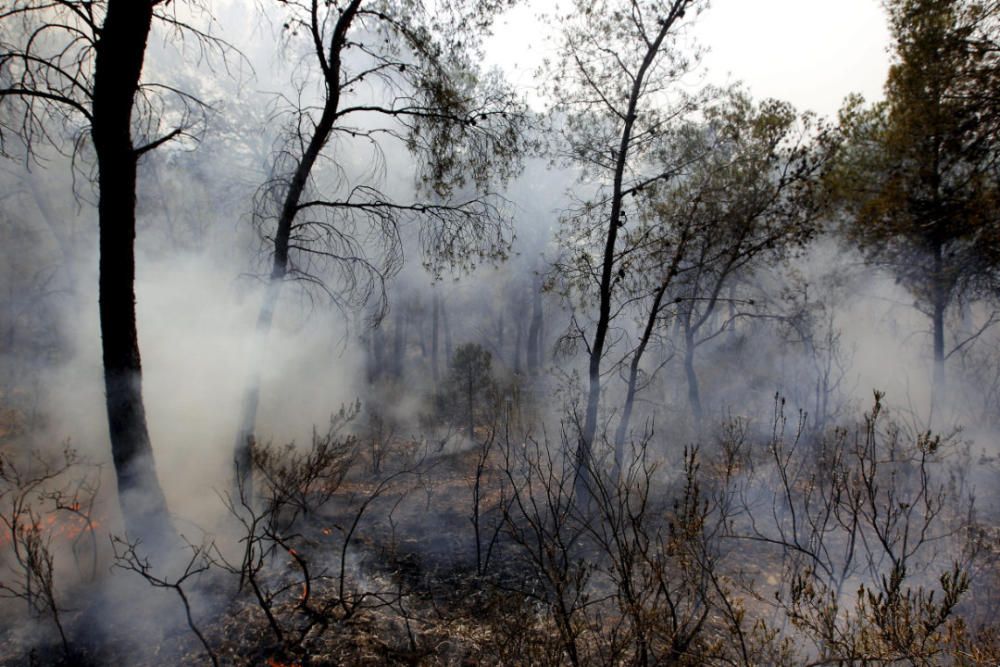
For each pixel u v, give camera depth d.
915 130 10.05
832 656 3.43
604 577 5.49
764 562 5.78
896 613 3.26
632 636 3.64
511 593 5.15
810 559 5.70
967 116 9.51
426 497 8.09
